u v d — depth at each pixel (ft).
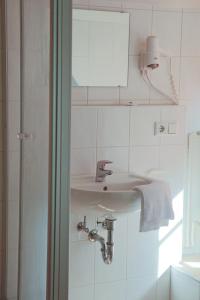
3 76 7.32
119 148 7.65
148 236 8.12
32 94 5.04
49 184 3.88
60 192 3.83
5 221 7.51
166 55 7.89
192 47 8.09
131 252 8.03
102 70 7.43
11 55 6.59
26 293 5.69
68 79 3.73
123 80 7.63
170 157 8.09
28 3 5.20
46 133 4.11
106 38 7.39
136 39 7.64
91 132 7.41
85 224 7.43
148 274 8.23
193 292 7.78
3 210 7.66
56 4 3.60
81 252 7.63
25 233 5.67
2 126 7.54
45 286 4.25
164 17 7.80
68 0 3.59
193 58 8.13
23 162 5.74
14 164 6.54
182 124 8.10
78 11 7.14
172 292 8.35
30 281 5.36
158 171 7.98
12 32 6.43
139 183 7.32
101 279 7.88
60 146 3.78
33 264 5.11
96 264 7.78
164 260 8.32
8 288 7.39
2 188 7.66
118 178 7.48
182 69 8.07
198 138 8.39
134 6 7.54
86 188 7.02
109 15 7.36
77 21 7.16
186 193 8.51
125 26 7.50
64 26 3.63
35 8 4.77
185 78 8.13
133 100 7.77
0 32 7.32
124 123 7.64
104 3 7.31
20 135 5.88
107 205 6.41
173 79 7.99
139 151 7.82
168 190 6.95
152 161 7.95
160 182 6.98
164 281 8.38
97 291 7.88
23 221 5.81
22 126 5.78
